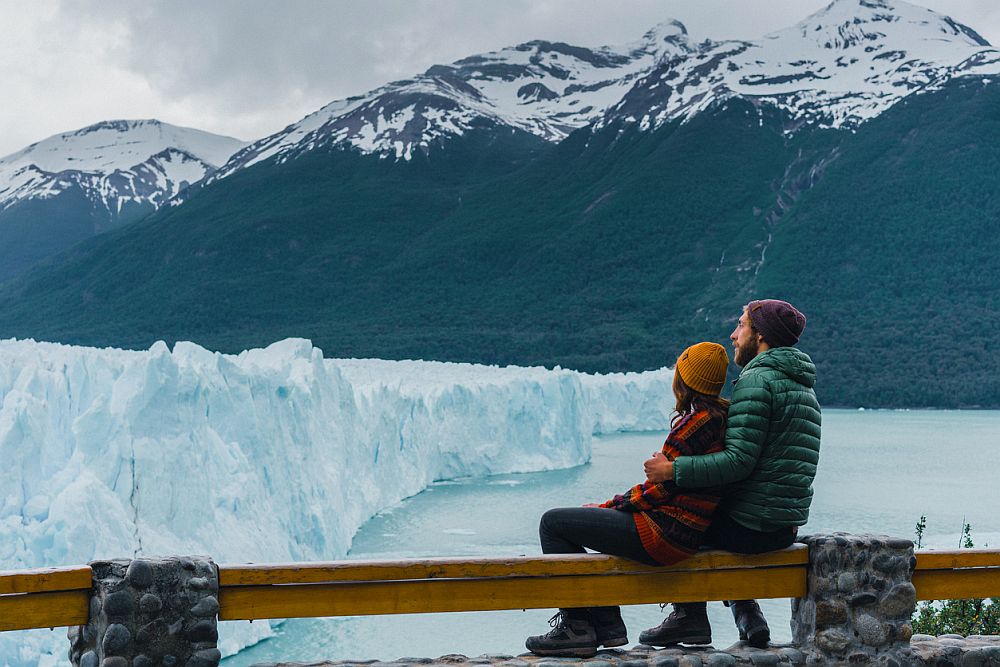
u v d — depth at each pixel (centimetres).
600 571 454
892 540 469
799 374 445
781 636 1755
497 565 446
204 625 415
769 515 447
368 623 1919
